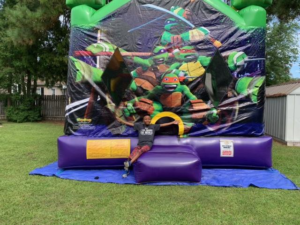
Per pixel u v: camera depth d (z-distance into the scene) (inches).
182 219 128.3
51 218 128.4
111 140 212.4
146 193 161.8
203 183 180.4
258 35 220.8
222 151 211.5
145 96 223.0
